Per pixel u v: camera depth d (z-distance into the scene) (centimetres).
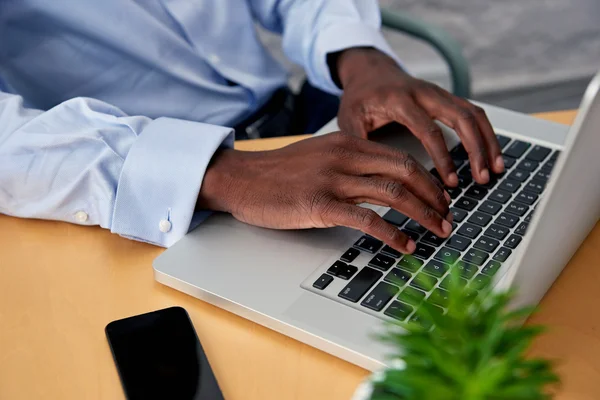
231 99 112
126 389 52
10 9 96
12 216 73
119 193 70
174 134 73
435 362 33
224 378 55
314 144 72
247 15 114
